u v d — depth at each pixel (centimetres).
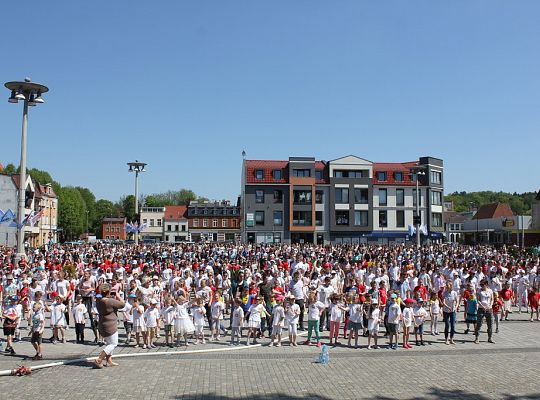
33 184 7781
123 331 1889
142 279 1981
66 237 11606
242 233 7425
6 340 1602
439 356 1520
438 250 4366
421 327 1708
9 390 1125
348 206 7031
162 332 1869
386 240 7038
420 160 7344
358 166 7062
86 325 2019
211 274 2255
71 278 2133
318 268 2412
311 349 1622
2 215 4100
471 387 1172
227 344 1697
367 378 1250
